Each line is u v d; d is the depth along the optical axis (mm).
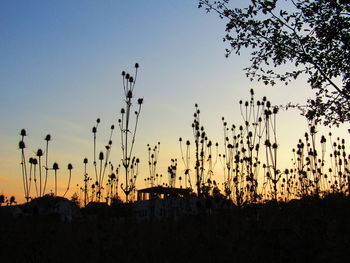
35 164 10336
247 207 10648
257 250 7641
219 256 8094
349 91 11508
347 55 11133
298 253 6984
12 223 9922
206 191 11922
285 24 11344
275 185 11266
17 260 8734
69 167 11336
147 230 11328
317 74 11773
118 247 9281
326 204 10516
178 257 8656
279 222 9117
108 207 12031
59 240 10633
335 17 10875
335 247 6980
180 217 11648
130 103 9883
